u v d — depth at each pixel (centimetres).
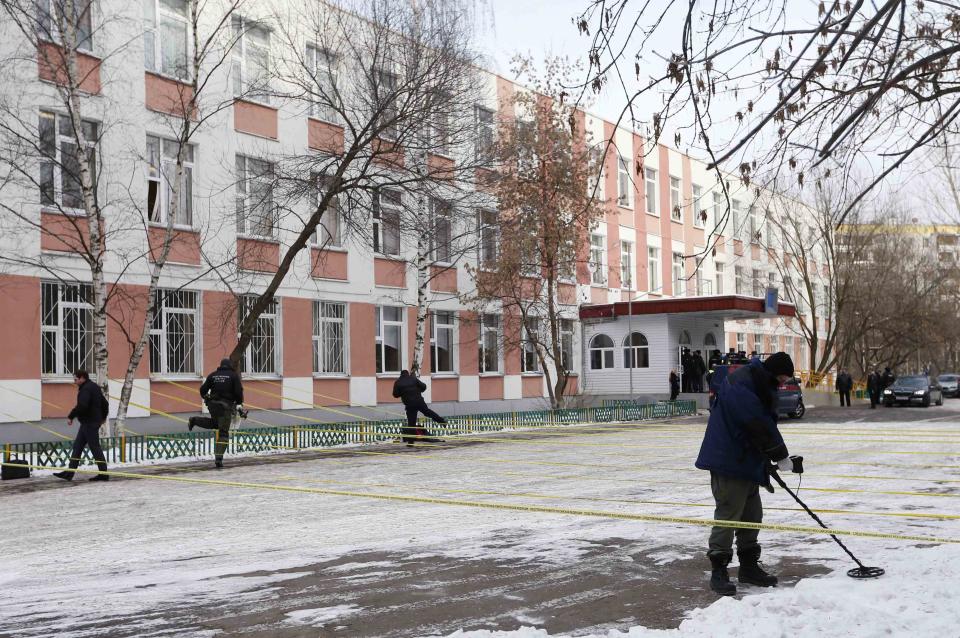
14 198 1994
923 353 6475
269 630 558
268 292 2144
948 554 695
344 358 2869
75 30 1852
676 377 3728
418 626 564
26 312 2017
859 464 1597
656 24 533
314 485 1353
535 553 805
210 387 1692
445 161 2731
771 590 652
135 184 2239
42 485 1411
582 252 3105
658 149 4550
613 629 536
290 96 2281
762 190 635
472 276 3120
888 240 5178
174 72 2348
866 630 499
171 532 955
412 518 1029
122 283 2203
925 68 563
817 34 465
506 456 1847
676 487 1279
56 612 617
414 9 2238
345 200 2427
